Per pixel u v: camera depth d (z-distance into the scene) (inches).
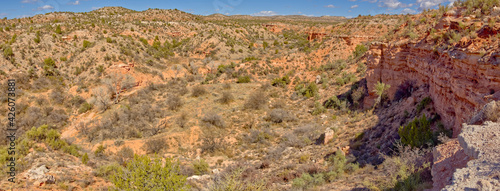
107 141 1243.8
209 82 2375.7
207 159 1058.7
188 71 2842.0
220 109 1605.6
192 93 1893.5
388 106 971.3
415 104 785.6
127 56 2578.7
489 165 222.7
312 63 2384.4
